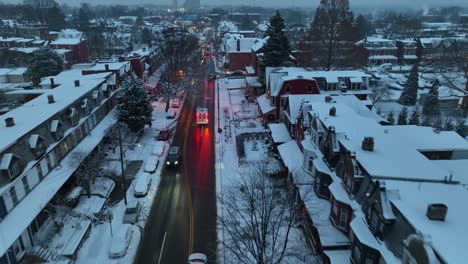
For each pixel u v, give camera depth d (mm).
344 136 28625
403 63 116688
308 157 33594
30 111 36281
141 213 33500
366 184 23125
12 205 27297
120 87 53156
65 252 26766
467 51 87000
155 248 28938
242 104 68625
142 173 39625
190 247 29078
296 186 32344
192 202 35500
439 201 19516
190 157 45781
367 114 41719
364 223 22094
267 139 49250
